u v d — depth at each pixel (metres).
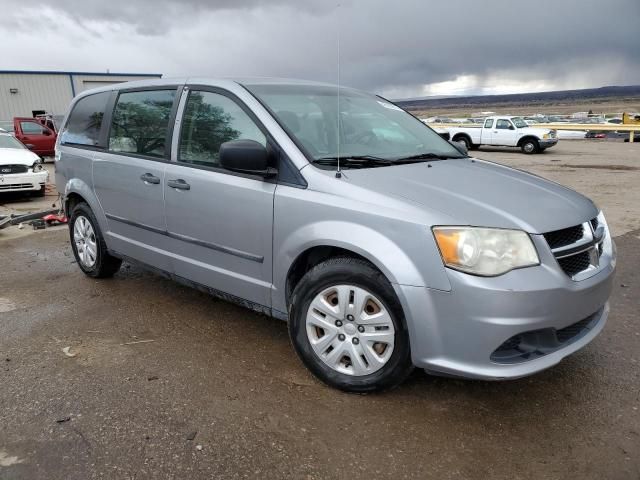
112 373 3.22
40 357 3.45
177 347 3.58
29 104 30.02
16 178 10.10
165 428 2.66
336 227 2.82
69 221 5.20
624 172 14.42
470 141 24.25
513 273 2.49
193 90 3.78
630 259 5.64
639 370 3.25
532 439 2.58
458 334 2.54
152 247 4.09
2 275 5.27
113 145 4.42
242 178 3.30
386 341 2.78
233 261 3.45
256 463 2.42
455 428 2.67
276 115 3.30
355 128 3.65
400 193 2.77
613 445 2.54
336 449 2.51
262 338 3.71
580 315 2.70
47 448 2.51
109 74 32.12
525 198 2.91
